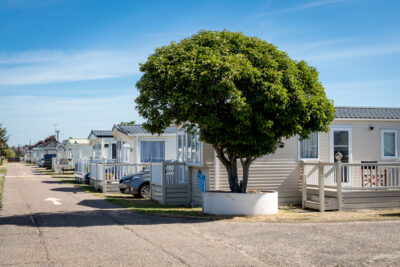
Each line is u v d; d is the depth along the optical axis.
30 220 11.26
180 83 10.78
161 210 13.52
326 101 12.21
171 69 10.84
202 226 10.22
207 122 10.55
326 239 8.48
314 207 13.93
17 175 36.22
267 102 10.77
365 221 10.87
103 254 7.31
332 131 16.30
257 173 15.17
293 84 11.26
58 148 56.47
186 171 16.34
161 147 24.80
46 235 9.09
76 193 19.64
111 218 11.64
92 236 8.95
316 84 12.20
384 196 14.23
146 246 7.92
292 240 8.42
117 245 8.02
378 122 16.88
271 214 12.20
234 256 7.11
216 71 10.45
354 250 7.47
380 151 16.88
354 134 16.55
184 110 10.61
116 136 27.00
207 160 14.59
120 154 26.23
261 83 10.88
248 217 11.68
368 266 6.42
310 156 15.99
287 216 11.91
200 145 14.77
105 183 20.33
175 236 8.92
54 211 13.16
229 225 10.35
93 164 23.14
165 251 7.50
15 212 12.91
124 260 6.88
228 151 11.73
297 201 15.53
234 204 12.04
